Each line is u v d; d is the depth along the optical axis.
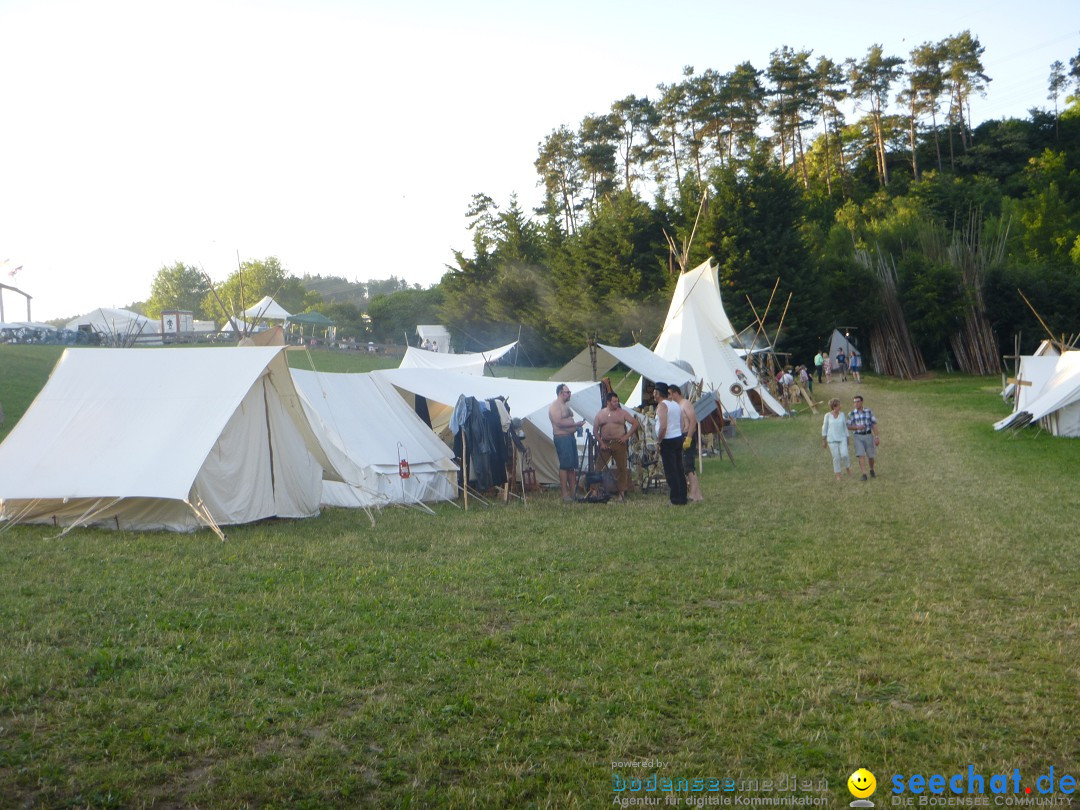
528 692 5.61
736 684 5.76
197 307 112.38
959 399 35.31
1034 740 4.92
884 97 82.19
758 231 50.03
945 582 8.48
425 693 5.63
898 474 17.11
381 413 15.12
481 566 9.28
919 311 51.19
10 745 4.79
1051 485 15.34
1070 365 24.09
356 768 4.64
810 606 7.68
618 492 14.80
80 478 11.58
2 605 7.50
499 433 14.79
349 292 169.75
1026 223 64.06
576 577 8.77
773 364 43.25
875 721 5.17
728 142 74.12
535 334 60.41
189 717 5.18
